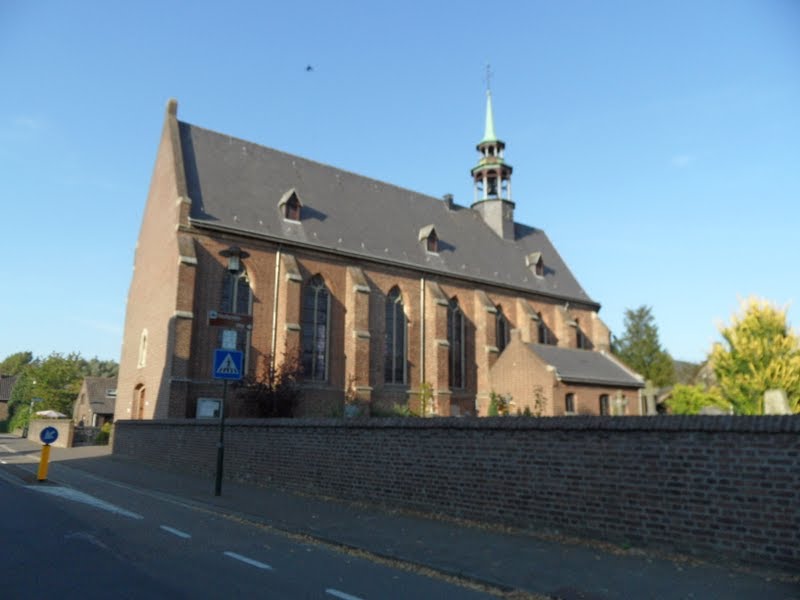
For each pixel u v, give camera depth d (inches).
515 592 314.2
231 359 690.8
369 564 372.8
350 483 614.5
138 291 1510.8
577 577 333.4
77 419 2682.1
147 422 1050.7
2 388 3516.2
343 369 1446.9
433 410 1550.2
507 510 470.6
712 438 366.3
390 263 1565.0
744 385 1280.8
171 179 1355.8
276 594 293.6
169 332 1221.7
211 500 620.7
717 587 309.0
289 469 697.0
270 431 738.2
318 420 663.8
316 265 1449.3
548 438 451.8
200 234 1285.7
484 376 1680.6
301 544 428.1
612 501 408.8
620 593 305.3
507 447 478.0
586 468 425.7
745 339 1294.3
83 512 522.6
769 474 340.5
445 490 520.4
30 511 518.3
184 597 280.8
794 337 1295.5
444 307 1621.6
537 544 412.8
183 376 1179.9
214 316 687.1
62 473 886.4
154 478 826.8
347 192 1713.8
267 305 1352.1
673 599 293.6
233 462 796.0
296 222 1473.9
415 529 467.5
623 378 1642.5
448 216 1961.1
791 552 327.0
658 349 2379.4
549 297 1967.3
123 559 350.9
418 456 549.6
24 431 2368.4
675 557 367.6
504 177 2123.5
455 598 303.1
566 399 1475.1
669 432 386.0
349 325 1457.9
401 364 1560.0
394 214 1776.6
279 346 1343.5
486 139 2112.5
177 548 390.0
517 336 1579.7
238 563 355.9
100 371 5024.6
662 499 384.2
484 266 1851.6
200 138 1497.3
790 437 335.0
